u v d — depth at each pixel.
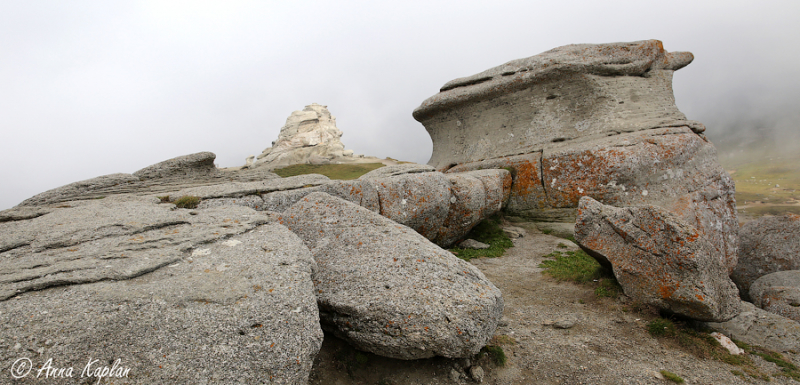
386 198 8.80
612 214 6.80
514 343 5.04
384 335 3.87
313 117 67.88
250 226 4.79
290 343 3.14
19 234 4.03
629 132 13.64
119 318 2.91
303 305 3.44
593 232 7.03
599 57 14.70
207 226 4.65
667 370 4.52
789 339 5.51
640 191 11.96
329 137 67.38
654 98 14.69
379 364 4.17
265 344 3.05
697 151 12.41
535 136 15.70
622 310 6.11
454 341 3.83
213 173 11.16
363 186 8.43
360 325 3.98
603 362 4.62
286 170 50.25
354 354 4.21
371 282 4.31
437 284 4.23
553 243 11.93
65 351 2.62
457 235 11.33
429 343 3.79
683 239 5.55
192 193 7.20
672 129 13.02
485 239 12.22
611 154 12.31
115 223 4.43
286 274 3.76
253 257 4.00
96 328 2.80
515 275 8.56
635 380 4.24
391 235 5.16
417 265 4.50
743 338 5.65
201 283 3.43
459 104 17.66
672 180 11.77
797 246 10.55
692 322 5.77
